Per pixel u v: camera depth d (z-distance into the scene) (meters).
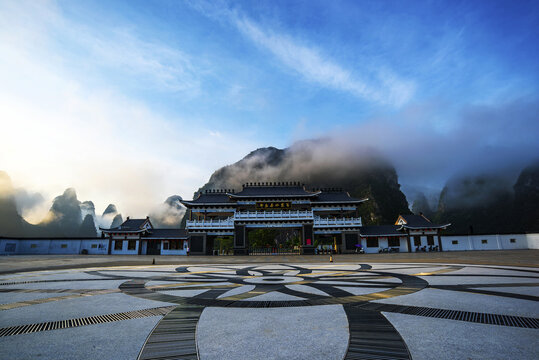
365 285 11.54
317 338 5.27
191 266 23.62
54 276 16.02
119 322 6.48
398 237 54.88
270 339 5.26
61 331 5.84
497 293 9.33
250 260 33.94
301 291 10.34
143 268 21.56
